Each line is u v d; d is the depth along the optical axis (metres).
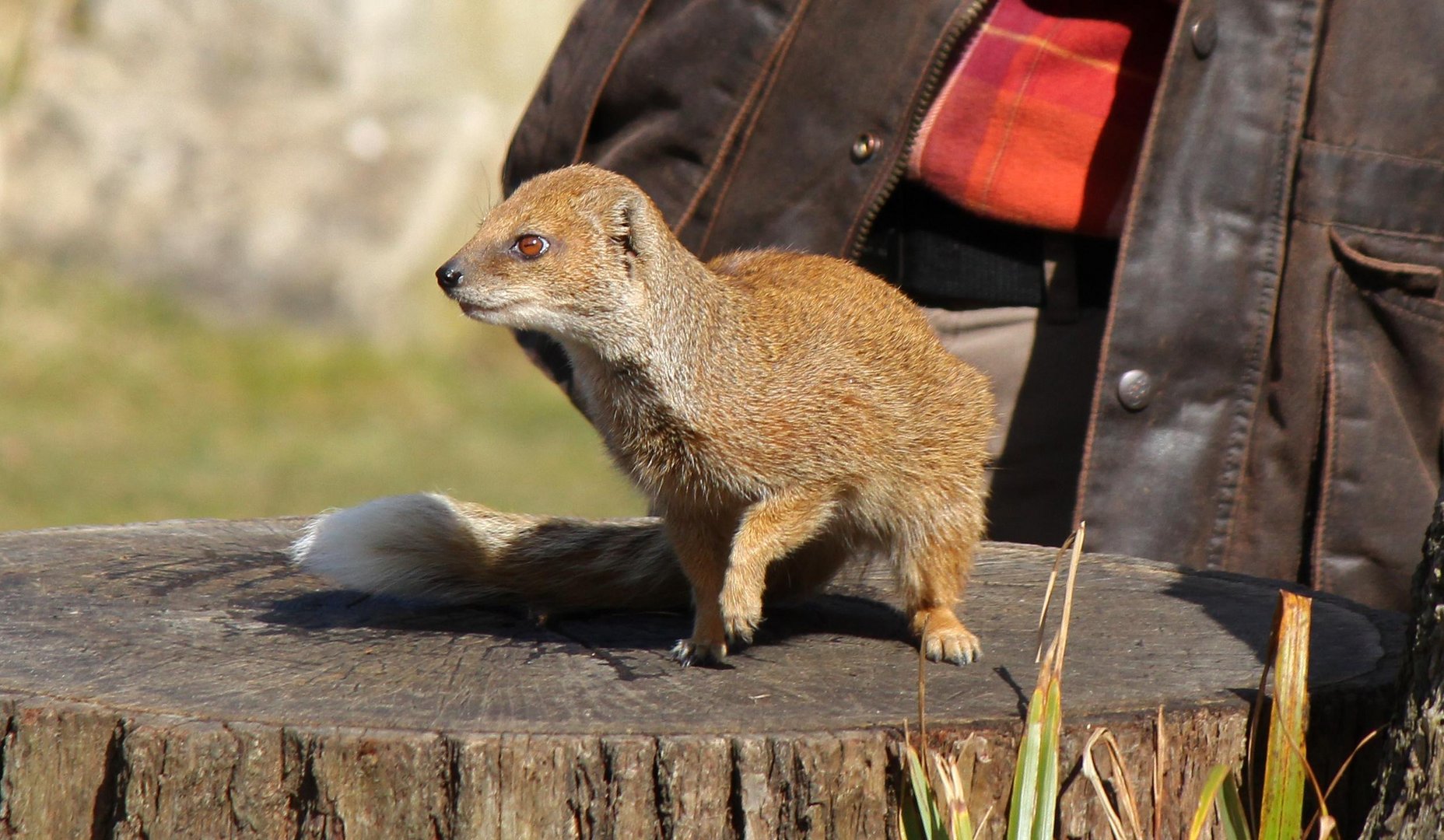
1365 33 7.63
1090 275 8.21
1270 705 5.12
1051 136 7.97
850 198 8.12
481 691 5.14
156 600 6.45
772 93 8.31
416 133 23.78
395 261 23.27
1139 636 5.99
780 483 5.75
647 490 5.98
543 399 22.61
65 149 22.45
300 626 6.08
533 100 9.22
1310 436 7.79
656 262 5.77
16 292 21.58
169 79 23.05
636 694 5.14
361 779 4.66
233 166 22.95
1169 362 7.56
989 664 5.58
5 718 4.95
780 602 6.59
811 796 4.67
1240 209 7.57
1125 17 8.01
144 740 4.73
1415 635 4.73
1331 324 7.68
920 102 7.93
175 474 17.58
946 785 4.59
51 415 19.30
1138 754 4.92
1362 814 5.38
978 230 8.21
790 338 5.77
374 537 6.45
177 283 22.53
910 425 5.86
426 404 21.86
